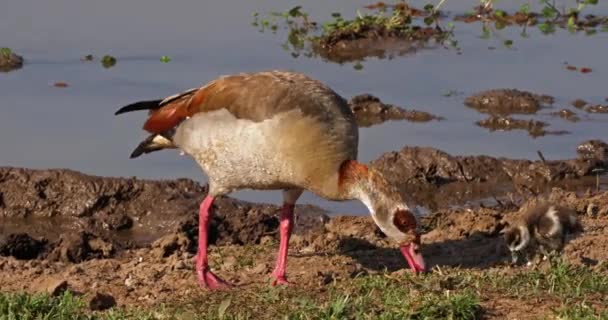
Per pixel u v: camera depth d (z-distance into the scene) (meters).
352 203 16.50
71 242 14.35
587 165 17.17
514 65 21.75
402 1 24.70
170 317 10.38
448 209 15.95
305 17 23.59
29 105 19.36
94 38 22.84
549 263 11.58
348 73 21.41
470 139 18.36
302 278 11.99
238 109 11.80
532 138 18.44
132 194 16.08
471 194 16.70
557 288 10.85
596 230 13.66
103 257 14.39
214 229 15.34
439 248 13.36
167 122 12.53
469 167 17.12
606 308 10.26
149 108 12.92
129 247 14.89
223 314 10.27
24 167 16.83
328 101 11.78
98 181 16.12
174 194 16.06
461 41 23.25
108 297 11.10
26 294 10.67
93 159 17.28
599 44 22.86
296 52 22.39
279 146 11.63
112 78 20.58
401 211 11.70
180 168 17.28
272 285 11.60
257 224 15.39
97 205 15.96
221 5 25.06
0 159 17.12
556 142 18.23
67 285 11.79
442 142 18.23
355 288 11.08
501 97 19.73
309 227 15.56
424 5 25.42
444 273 11.62
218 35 23.20
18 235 14.62
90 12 24.48
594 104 19.61
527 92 19.95
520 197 16.50
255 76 12.11
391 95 20.19
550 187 16.84
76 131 18.25
